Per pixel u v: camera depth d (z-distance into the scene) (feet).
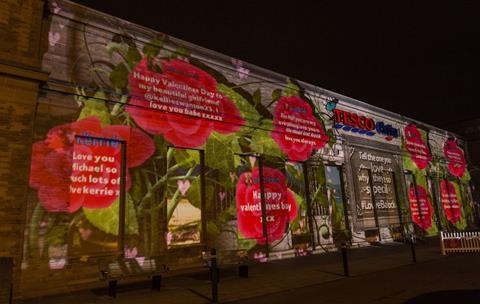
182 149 36.91
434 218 73.20
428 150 78.64
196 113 38.04
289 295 23.43
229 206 39.34
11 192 24.29
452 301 19.38
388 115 69.10
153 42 36.04
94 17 32.32
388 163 65.16
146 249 31.81
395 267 33.81
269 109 46.39
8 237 23.68
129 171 32.14
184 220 35.65
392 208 63.00
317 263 37.81
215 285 22.09
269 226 43.11
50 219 27.07
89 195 29.94
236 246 39.04
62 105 29.25
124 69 33.50
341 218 52.80
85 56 31.27
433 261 37.32
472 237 43.65
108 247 30.14
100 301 22.62
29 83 26.23
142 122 33.81
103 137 31.12
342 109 58.59
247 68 44.75
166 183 34.35
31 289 25.27
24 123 25.62
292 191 47.19
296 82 51.11
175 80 37.06
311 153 50.78
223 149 40.11
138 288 26.71
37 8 28.02
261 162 44.24
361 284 26.25
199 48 39.86
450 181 83.35
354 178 56.65
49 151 27.89
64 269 27.09
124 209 31.32
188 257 34.83
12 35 26.23
